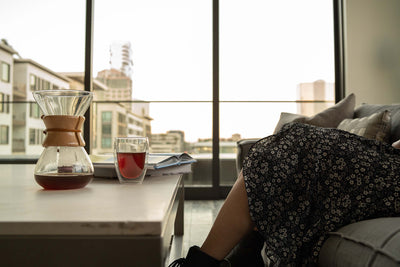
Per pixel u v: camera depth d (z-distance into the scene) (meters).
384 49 3.30
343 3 3.39
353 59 3.31
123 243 0.46
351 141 0.88
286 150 0.87
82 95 0.79
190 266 0.75
